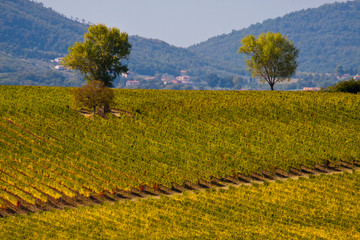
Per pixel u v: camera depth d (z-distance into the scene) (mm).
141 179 107062
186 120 146500
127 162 114500
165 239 78312
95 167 112375
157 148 122250
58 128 132625
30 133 128875
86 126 134625
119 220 87500
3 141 120062
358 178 107250
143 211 91875
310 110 153625
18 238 78188
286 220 87812
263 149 124438
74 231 81938
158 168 111938
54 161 112438
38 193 97312
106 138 128750
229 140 131375
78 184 104062
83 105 140750
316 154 120312
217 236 79312
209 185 108688
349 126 143000
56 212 92188
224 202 95250
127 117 143250
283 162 114438
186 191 102625
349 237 78938
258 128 140375
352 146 125750
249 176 112438
